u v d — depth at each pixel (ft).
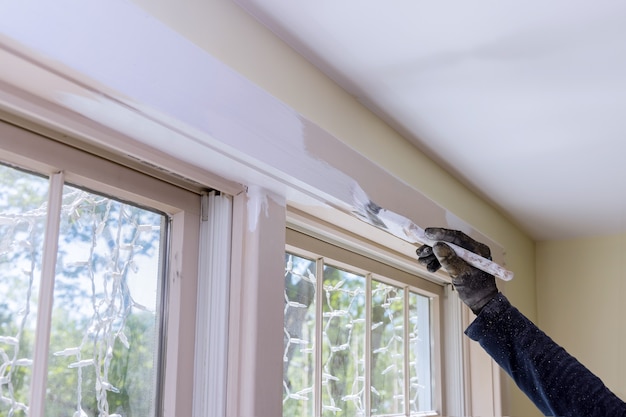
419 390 7.16
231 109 3.53
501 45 4.25
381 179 5.07
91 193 3.45
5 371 2.89
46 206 3.18
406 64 4.50
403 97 5.00
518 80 4.71
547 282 9.63
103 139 3.23
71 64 2.68
